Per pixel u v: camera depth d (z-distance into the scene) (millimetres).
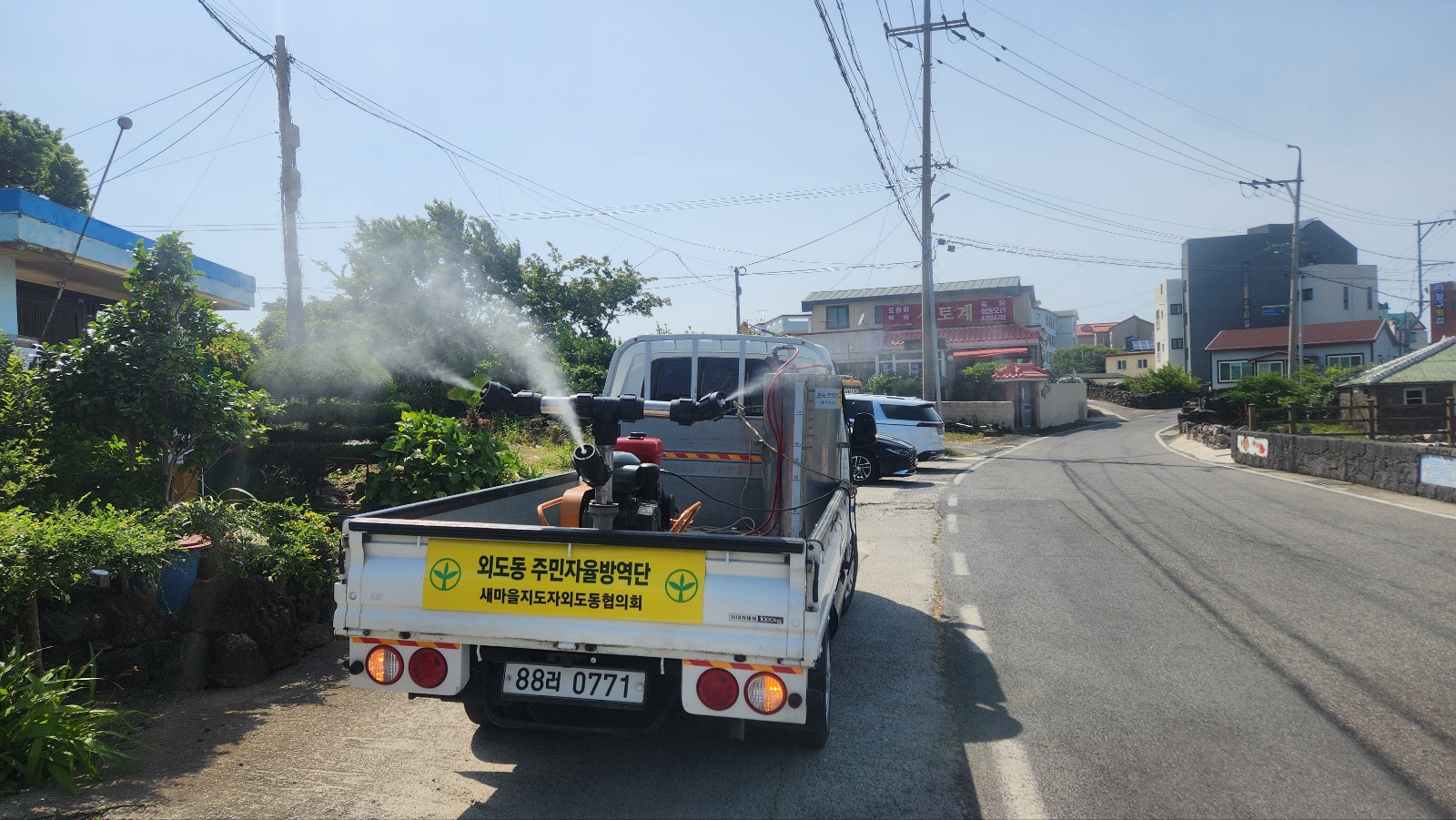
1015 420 35156
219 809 3338
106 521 4410
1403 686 4863
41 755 3459
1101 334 96000
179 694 4570
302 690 4738
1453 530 9977
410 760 3871
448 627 3402
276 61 12625
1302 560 8367
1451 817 3357
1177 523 10711
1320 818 3355
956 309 46875
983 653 5598
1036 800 3521
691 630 3252
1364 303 56000
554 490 5691
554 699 3449
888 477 17062
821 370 6727
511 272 28703
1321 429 22516
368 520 3488
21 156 17984
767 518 5500
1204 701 4664
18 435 5625
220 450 6762
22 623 4039
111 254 12336
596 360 25703
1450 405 16531
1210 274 58094
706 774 3770
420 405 14281
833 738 4203
